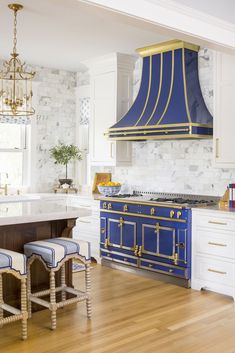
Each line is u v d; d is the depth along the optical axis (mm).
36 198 6367
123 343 3254
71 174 7219
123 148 6109
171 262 4816
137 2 2654
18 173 6770
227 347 3203
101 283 4844
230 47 3355
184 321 3701
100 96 6227
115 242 5480
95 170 6887
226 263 4359
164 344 3242
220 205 4727
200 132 4867
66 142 7137
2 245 3752
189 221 4668
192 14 3002
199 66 5352
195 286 4641
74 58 6207
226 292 4367
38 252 3590
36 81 6703
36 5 4102
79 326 3570
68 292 4012
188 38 3113
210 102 5227
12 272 3262
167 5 2828
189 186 5523
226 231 4340
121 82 6035
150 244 5043
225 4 3283
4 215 3607
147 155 6031
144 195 5965
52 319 3492
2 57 6199
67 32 4953
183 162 5582
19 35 5082
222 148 4746
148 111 5340
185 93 5082
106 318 3756
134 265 5250
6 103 4316
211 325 3621
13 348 3156
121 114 6055
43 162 6891
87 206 5984
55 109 6973
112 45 5484
